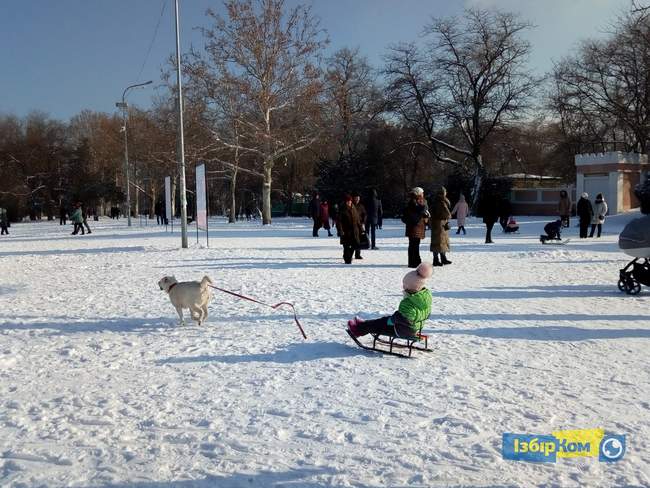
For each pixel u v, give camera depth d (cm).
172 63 3609
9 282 1342
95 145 7900
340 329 796
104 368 626
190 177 4906
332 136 4072
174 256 1877
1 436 445
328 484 365
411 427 453
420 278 648
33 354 688
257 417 477
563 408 492
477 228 3303
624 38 3803
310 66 3728
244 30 3569
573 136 4697
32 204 7494
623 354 663
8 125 7738
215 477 375
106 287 1233
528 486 362
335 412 486
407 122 4969
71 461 400
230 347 707
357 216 1588
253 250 2025
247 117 3859
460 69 4688
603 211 2448
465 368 610
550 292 1099
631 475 375
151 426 460
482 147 5009
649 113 3991
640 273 1063
